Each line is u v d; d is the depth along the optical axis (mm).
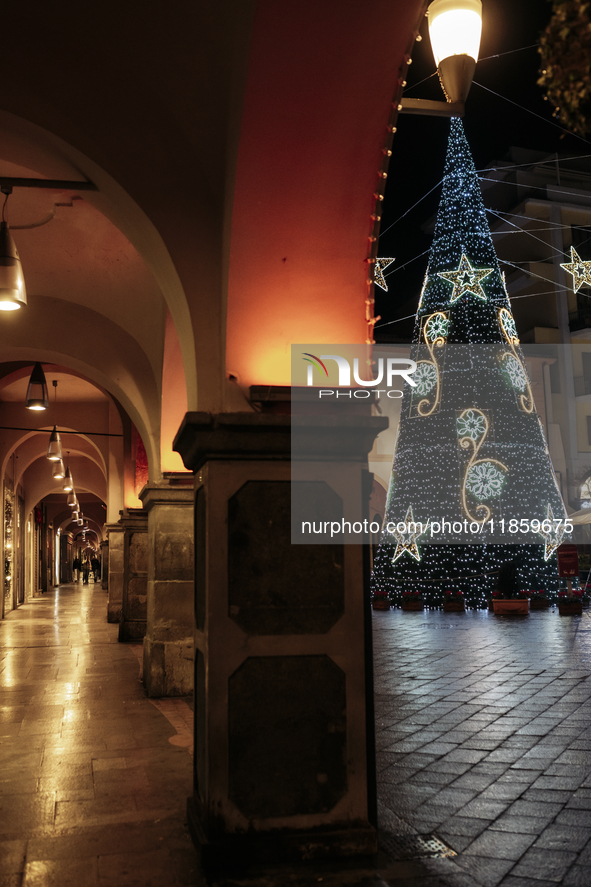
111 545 17656
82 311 9102
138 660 11453
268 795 3834
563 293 29125
